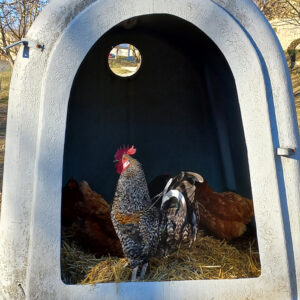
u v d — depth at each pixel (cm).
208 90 311
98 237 244
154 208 221
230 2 204
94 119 311
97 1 193
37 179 187
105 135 313
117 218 215
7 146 193
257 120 200
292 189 200
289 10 883
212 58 282
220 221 266
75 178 307
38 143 188
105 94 313
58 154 189
